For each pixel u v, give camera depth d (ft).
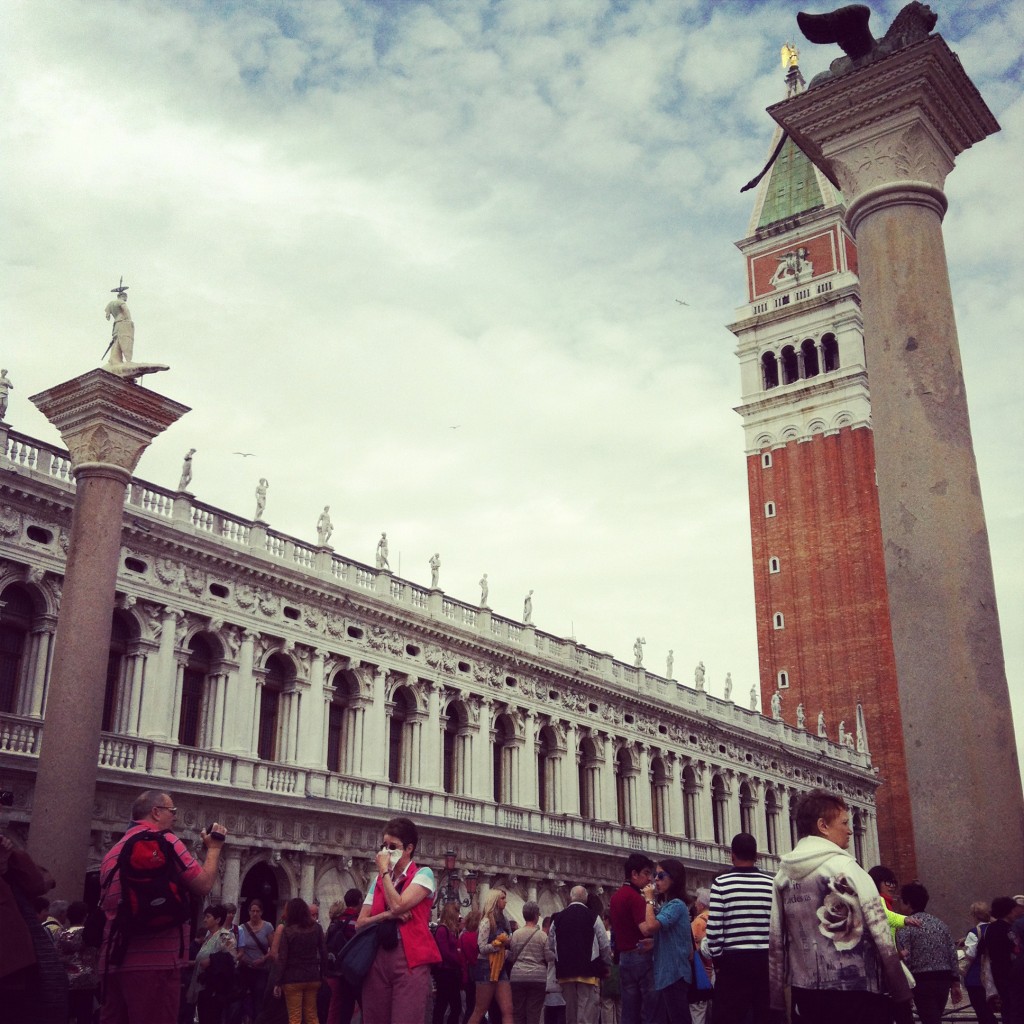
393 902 42.93
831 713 351.46
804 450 378.73
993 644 56.18
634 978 59.82
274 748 167.12
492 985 73.46
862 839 322.14
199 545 156.46
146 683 148.05
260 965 81.87
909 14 65.82
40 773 86.48
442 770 190.60
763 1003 44.55
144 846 39.68
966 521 57.77
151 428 96.94
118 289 99.09
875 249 63.72
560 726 218.59
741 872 46.62
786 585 370.73
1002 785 53.72
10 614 137.08
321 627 173.68
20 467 136.98
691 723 256.32
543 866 202.18
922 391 59.93
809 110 67.87
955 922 52.47
